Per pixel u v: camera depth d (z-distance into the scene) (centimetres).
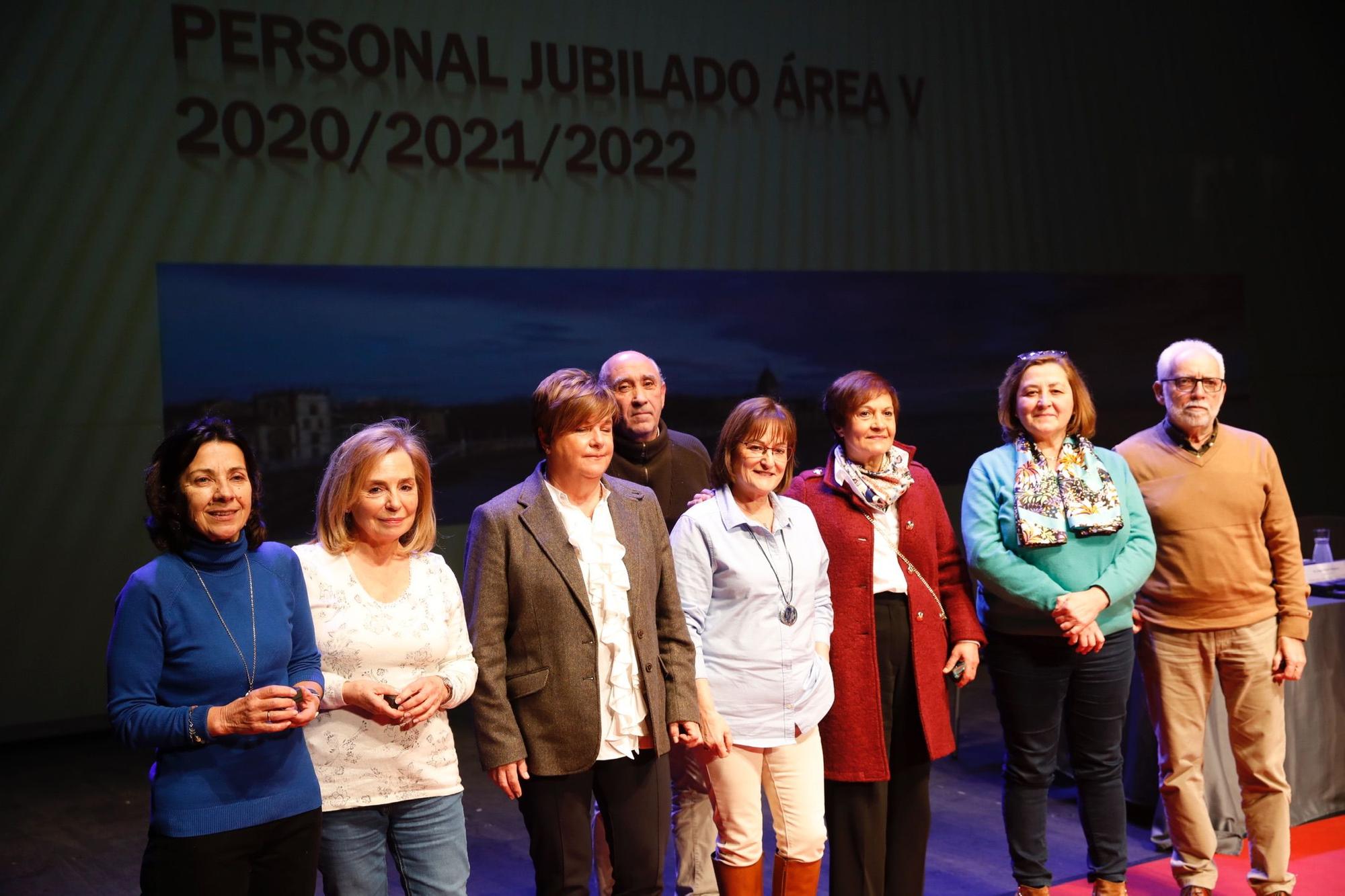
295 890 205
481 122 683
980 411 840
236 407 627
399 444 234
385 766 227
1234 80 941
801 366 781
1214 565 324
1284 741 340
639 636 249
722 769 264
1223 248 934
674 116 740
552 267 705
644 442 344
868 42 805
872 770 276
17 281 582
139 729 190
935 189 826
